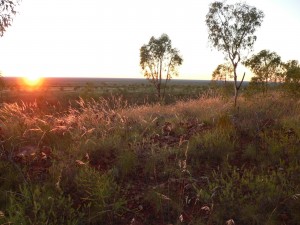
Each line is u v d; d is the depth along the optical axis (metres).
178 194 5.05
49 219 4.22
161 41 32.44
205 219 4.45
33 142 7.08
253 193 4.81
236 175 5.51
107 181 4.87
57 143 6.86
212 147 6.63
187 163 6.21
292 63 13.33
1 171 5.43
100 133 7.75
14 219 3.89
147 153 6.48
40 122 7.85
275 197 4.72
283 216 4.40
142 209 4.72
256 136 7.41
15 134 6.99
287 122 8.20
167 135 8.28
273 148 6.37
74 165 5.56
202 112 11.16
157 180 5.57
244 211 4.46
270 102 11.86
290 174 5.49
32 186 4.95
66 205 4.37
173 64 32.78
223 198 4.77
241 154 6.57
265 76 13.56
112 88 83.00
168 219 4.50
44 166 5.80
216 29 13.71
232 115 9.19
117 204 4.48
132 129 8.55
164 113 11.74
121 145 6.83
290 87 12.60
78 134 7.16
